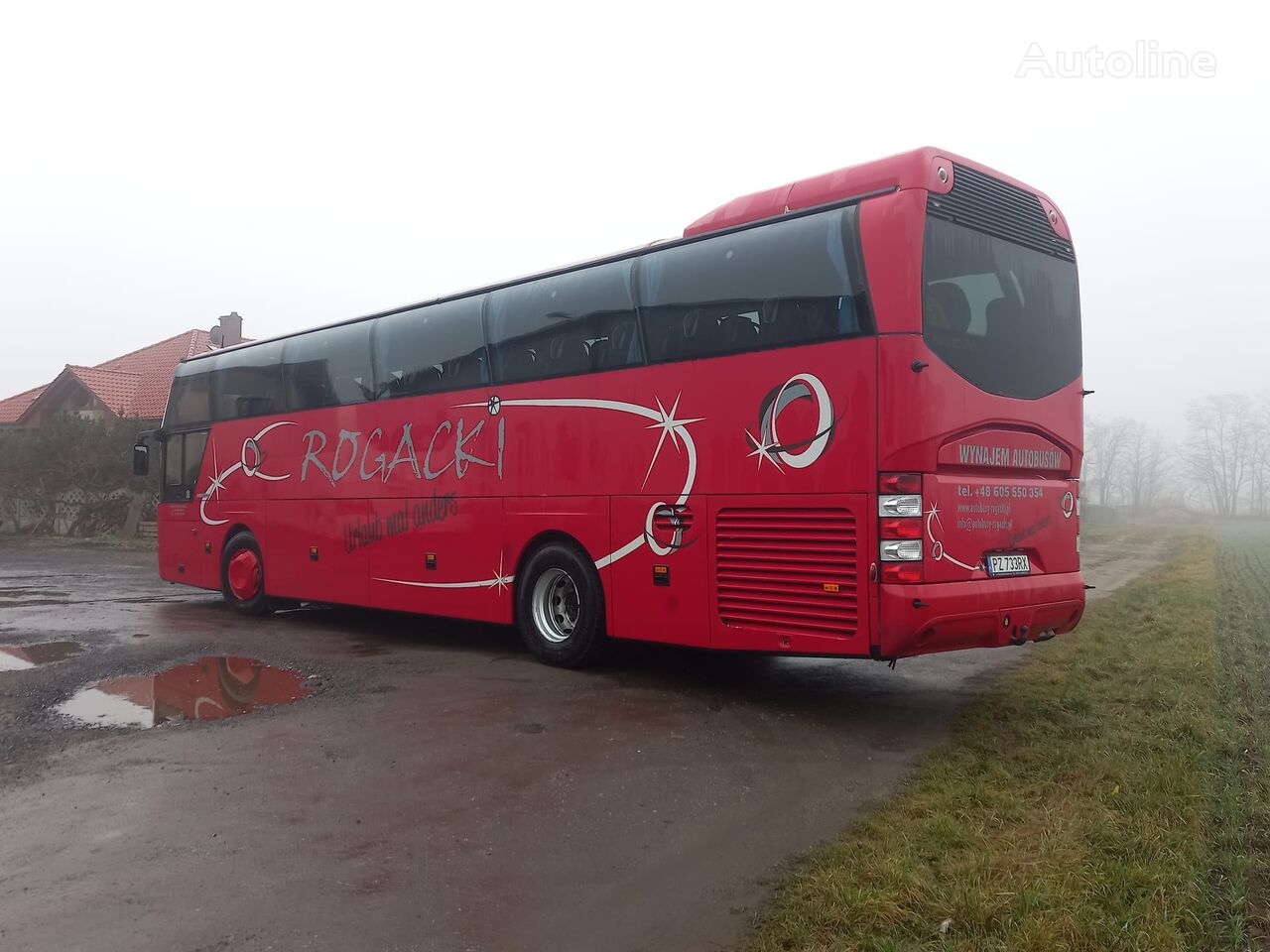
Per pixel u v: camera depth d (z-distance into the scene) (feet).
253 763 18.33
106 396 113.19
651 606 23.95
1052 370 22.75
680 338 23.49
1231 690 23.31
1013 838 13.66
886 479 19.16
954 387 19.77
